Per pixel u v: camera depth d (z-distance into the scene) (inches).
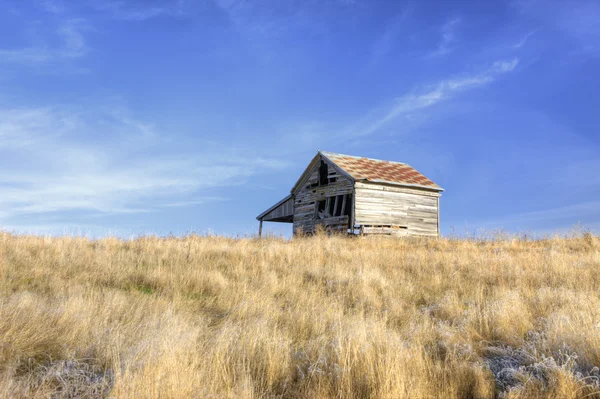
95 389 188.4
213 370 206.8
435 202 1141.1
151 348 218.1
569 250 737.6
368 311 356.5
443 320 327.3
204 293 421.4
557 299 340.2
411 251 725.3
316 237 887.1
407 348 237.1
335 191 1070.4
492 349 244.8
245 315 332.5
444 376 197.9
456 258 598.2
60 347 237.9
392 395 176.1
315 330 287.6
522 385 190.4
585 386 183.5
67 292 367.2
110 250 596.4
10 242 579.5
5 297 335.6
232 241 811.4
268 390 198.1
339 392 186.9
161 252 597.9
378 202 1034.7
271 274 477.1
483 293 411.2
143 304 339.3
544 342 231.5
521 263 537.6
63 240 636.1
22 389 184.9
